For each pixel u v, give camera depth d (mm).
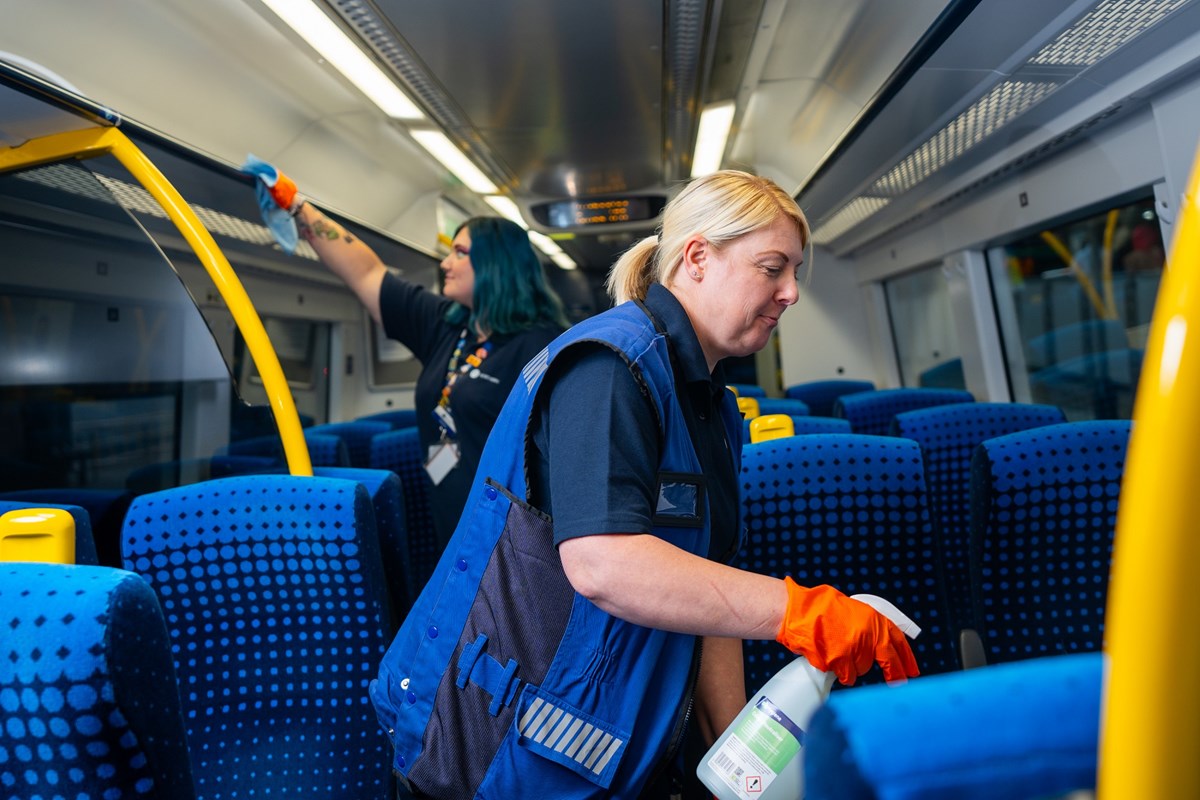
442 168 5508
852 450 1695
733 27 3111
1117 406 4043
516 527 1063
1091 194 3738
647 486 982
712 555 1181
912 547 1694
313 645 1642
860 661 964
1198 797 349
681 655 1074
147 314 3111
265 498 1617
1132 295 3838
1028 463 1677
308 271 6012
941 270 5996
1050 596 1717
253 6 2967
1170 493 345
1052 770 405
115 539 2986
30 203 2699
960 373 6047
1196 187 352
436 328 2529
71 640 682
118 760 704
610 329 1039
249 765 1645
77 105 2004
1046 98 3326
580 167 5277
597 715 1022
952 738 408
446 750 1043
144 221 3250
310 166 4551
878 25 3121
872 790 395
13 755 712
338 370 7270
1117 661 360
